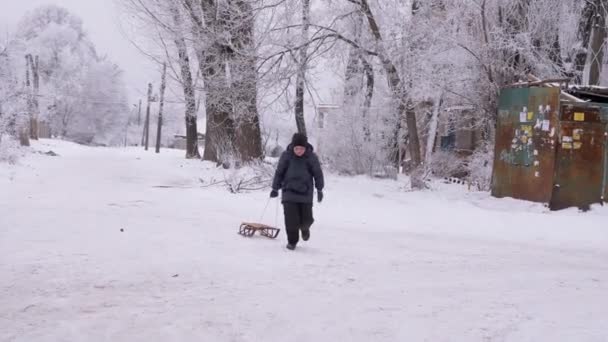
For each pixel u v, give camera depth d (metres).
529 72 15.28
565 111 12.96
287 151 8.05
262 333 4.47
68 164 25.39
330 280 6.25
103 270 6.25
